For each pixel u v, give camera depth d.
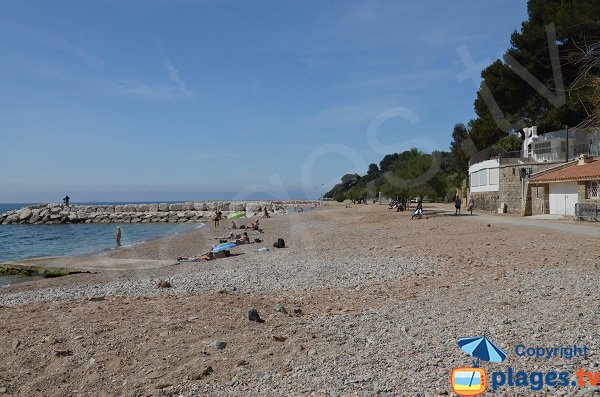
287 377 5.89
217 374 6.07
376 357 6.46
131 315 9.05
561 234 20.58
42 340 7.40
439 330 7.53
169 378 5.95
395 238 24.75
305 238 27.62
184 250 26.17
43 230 55.34
